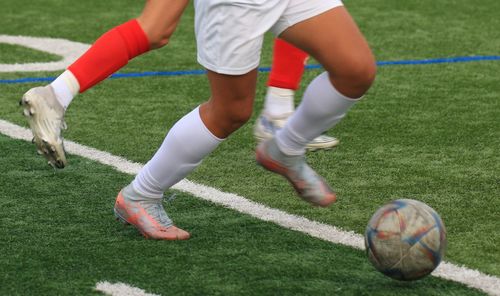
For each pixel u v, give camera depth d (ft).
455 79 52.70
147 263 26.32
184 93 49.37
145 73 53.83
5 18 70.79
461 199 32.50
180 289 24.43
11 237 28.60
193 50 60.13
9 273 25.61
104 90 49.73
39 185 34.09
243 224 29.89
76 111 45.50
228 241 28.22
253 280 25.03
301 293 24.13
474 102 47.52
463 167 36.50
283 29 25.27
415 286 24.64
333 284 24.76
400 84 51.21
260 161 28.07
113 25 68.59
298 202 32.30
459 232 29.07
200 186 34.12
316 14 24.82
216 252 27.22
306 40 25.04
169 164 27.45
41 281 25.03
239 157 37.96
